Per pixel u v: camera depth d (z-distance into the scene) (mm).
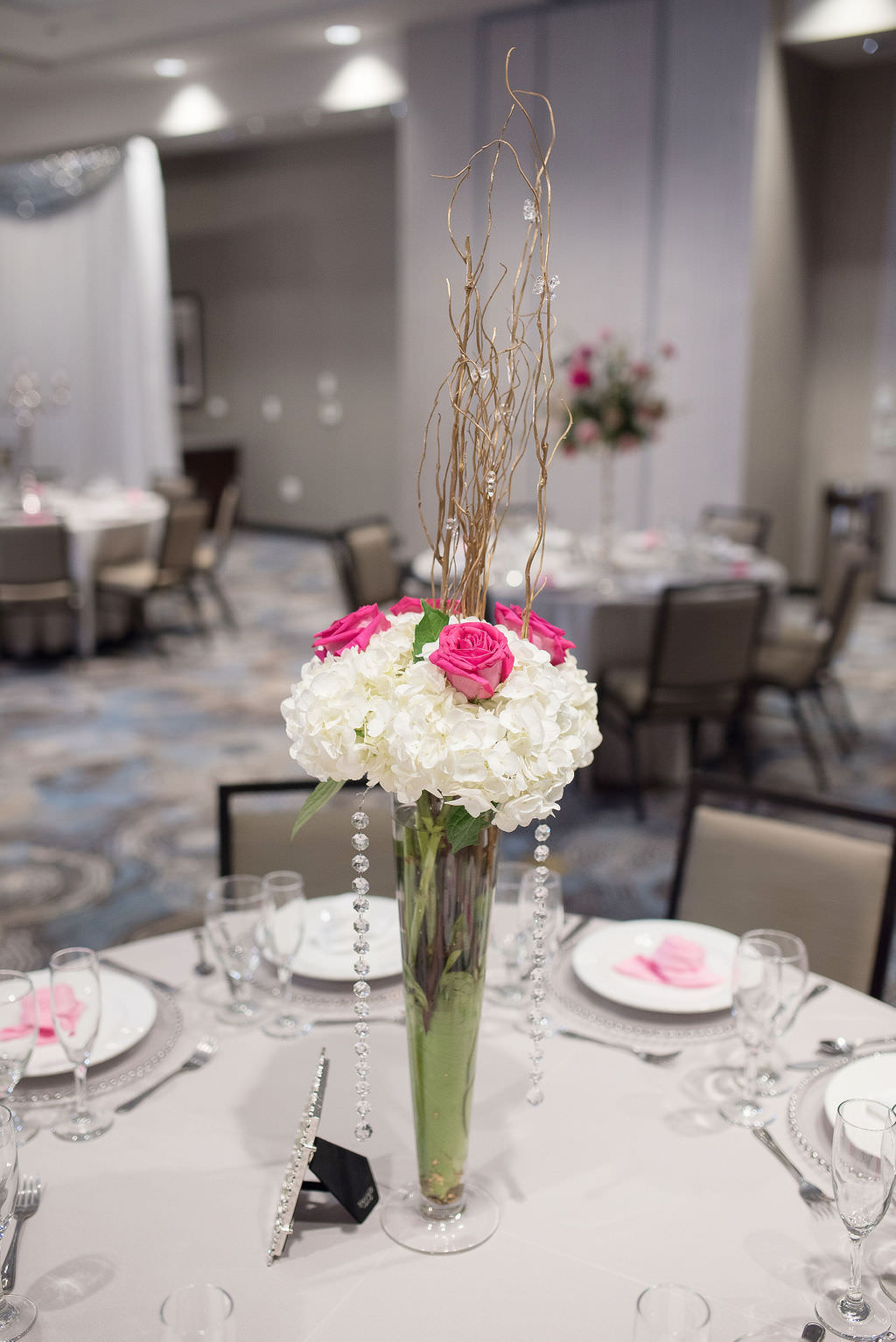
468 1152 1352
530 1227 1278
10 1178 1070
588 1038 1629
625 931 1889
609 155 7289
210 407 11648
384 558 5844
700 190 7020
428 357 8109
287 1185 1231
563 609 4500
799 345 7906
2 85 9672
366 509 10633
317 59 8359
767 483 7676
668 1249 1242
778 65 6852
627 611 4633
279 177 10570
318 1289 1186
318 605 8172
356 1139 1411
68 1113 1460
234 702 5883
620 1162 1383
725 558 5137
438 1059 1208
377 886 2246
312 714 1140
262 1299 1169
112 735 5352
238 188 10914
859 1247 1126
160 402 10008
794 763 5082
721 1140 1421
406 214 8023
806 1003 1720
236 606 8094
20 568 6203
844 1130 1079
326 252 10383
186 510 6480
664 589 4129
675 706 4402
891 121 7703
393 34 7918
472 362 1165
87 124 9844
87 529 6434
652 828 4371
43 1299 1163
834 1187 1104
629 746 4566
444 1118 1235
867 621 7871
